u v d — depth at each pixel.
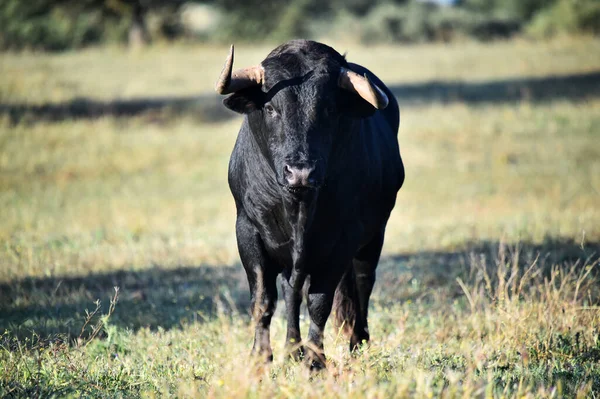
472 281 32.38
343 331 23.33
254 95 20.12
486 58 116.81
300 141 19.34
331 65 20.23
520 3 182.62
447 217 49.56
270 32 166.75
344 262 21.78
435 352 22.70
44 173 65.06
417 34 146.25
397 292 32.00
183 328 27.31
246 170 21.73
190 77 107.38
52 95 92.88
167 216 50.72
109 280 34.47
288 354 20.73
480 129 79.88
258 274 21.95
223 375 18.00
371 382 16.70
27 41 147.25
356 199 21.89
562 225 42.88
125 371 21.16
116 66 115.50
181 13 173.12
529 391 17.42
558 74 104.69
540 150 73.06
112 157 70.12
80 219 49.38
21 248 38.97
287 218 20.62
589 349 23.31
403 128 80.50
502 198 56.31
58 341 23.77
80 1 149.50
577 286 25.73
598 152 72.12
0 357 21.89
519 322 23.67
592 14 140.50
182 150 73.00
